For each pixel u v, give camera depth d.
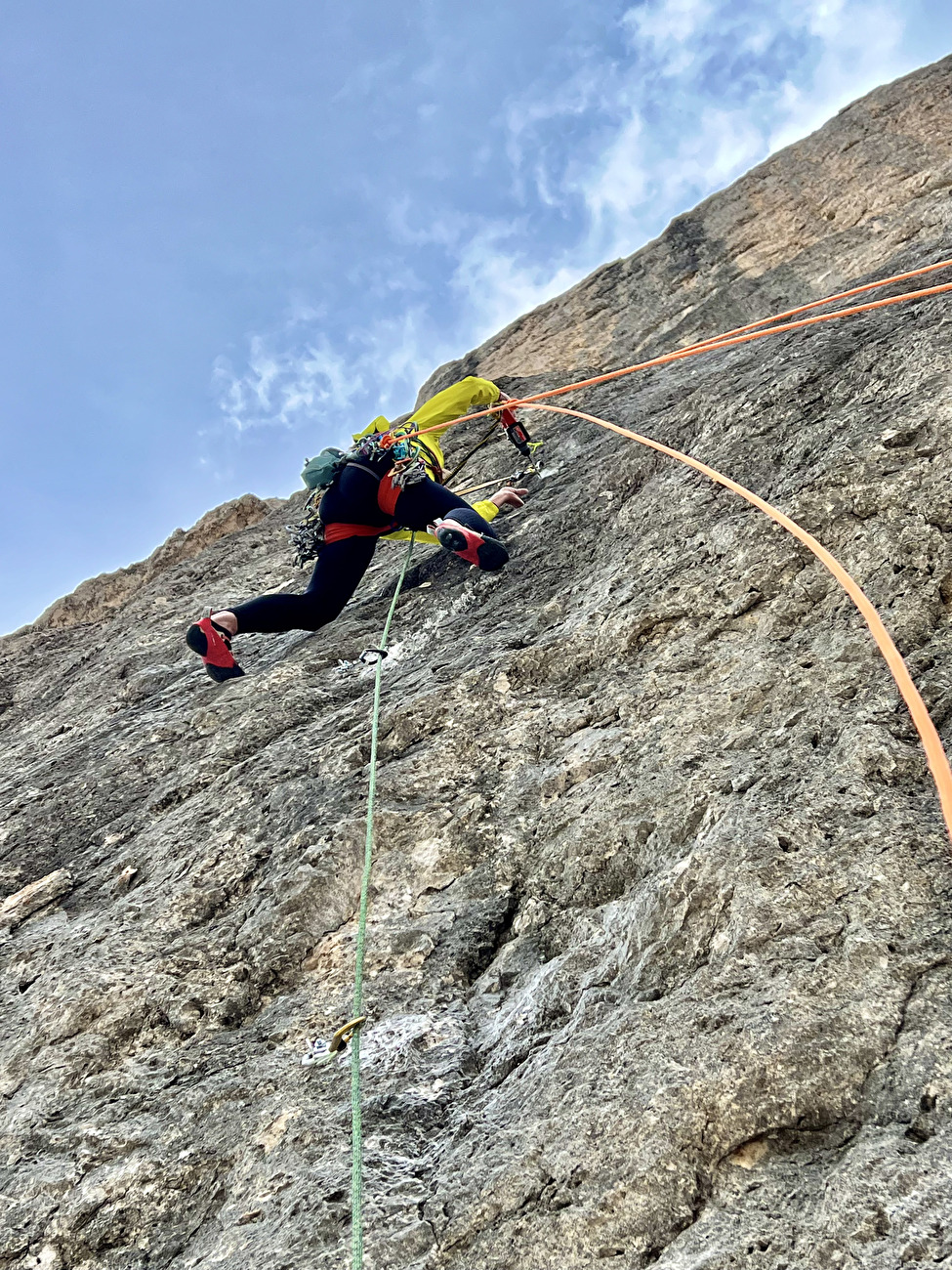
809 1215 1.73
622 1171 1.95
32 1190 2.68
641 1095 2.06
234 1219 2.39
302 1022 2.99
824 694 2.94
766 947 2.24
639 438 3.34
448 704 4.07
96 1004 3.28
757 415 4.66
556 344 11.34
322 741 4.45
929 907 2.16
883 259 8.10
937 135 9.65
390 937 3.17
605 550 4.72
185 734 5.43
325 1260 2.08
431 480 4.45
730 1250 1.72
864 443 3.75
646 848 2.87
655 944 2.48
